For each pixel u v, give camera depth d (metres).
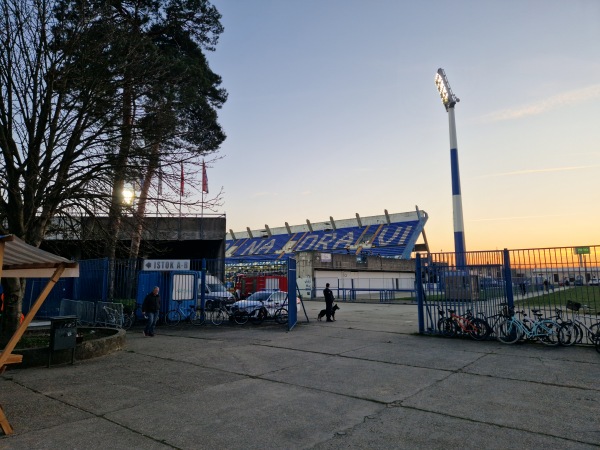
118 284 16.30
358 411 5.30
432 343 10.82
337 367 8.00
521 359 8.58
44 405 5.64
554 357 8.74
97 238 12.25
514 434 4.47
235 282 21.05
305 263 36.16
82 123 10.70
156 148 12.29
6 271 6.16
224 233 27.77
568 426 4.69
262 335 12.86
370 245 59.19
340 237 65.44
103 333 11.62
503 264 11.07
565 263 10.29
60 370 7.91
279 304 16.52
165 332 14.02
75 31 10.02
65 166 10.31
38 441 4.34
